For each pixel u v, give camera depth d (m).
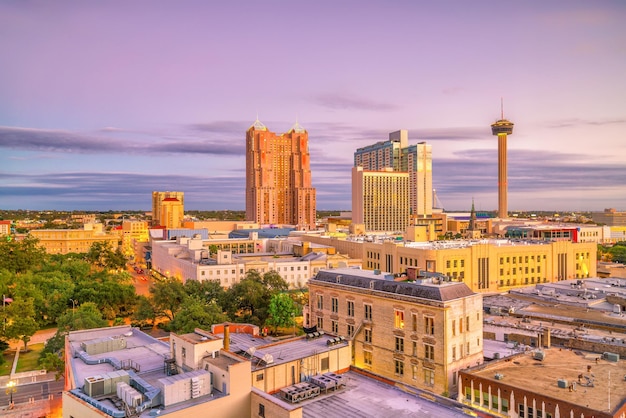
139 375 64.25
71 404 55.31
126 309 175.62
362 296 94.06
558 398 64.62
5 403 97.94
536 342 93.50
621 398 65.19
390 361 88.62
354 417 59.66
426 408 62.44
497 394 71.31
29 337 136.12
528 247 194.75
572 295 135.88
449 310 80.00
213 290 159.38
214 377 57.75
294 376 68.88
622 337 93.69
